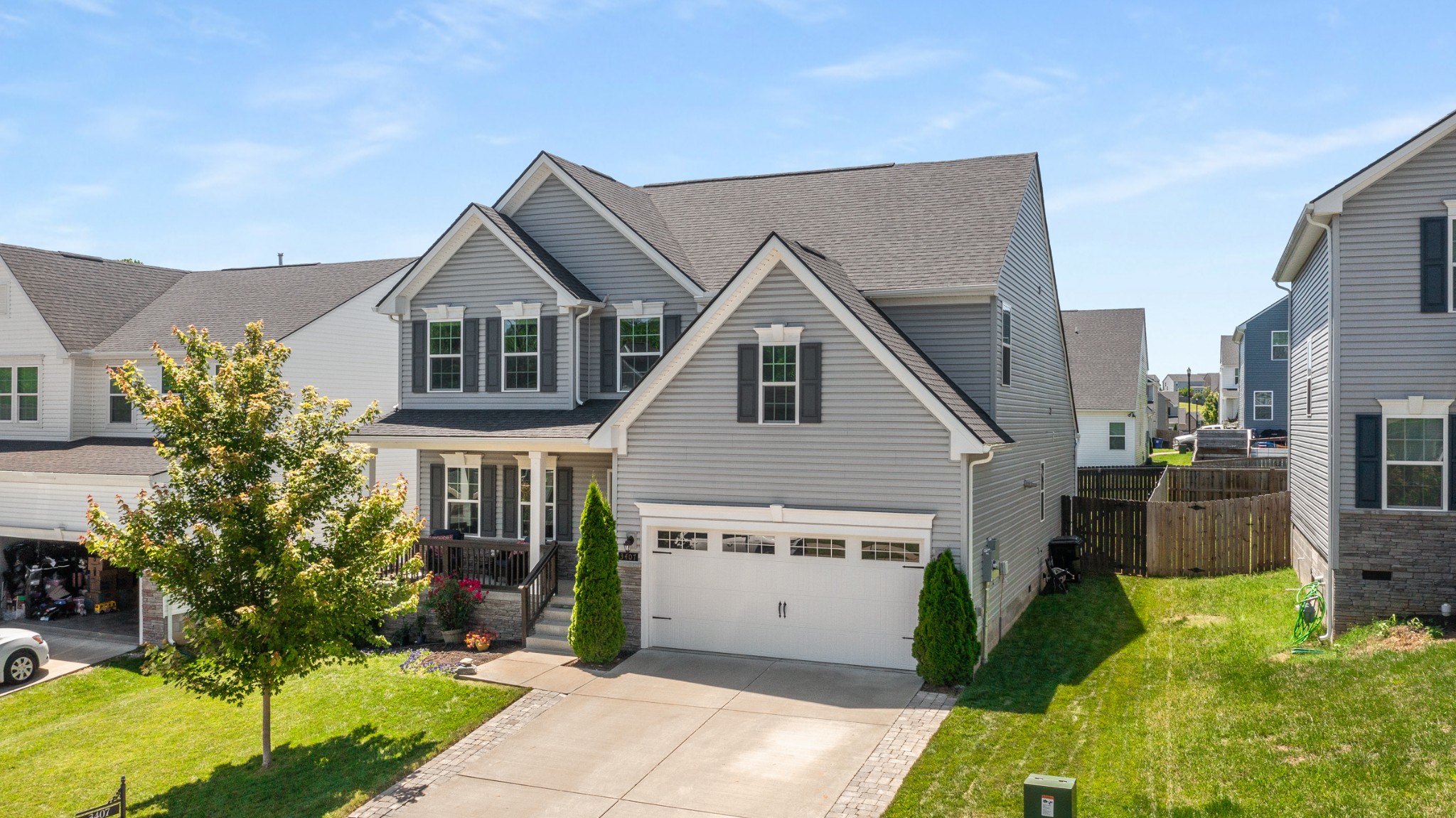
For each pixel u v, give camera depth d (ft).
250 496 46.60
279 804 43.83
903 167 82.48
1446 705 39.14
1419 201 54.24
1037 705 49.24
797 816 39.04
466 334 75.87
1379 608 55.42
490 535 76.02
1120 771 39.99
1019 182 74.84
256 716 55.31
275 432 49.57
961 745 44.62
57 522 80.12
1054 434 86.84
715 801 40.73
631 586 63.10
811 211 78.07
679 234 79.36
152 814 44.27
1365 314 55.36
